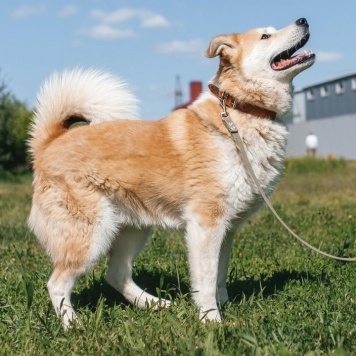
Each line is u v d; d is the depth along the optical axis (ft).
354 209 36.63
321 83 168.25
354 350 13.25
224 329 14.30
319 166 97.71
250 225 30.45
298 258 22.36
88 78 17.71
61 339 14.29
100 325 15.24
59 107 17.40
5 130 92.89
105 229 16.61
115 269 18.37
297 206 38.78
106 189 16.69
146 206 17.08
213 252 16.34
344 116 157.07
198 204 16.42
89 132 16.87
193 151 16.44
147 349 13.29
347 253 22.72
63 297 16.17
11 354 13.58
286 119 17.52
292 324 14.83
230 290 18.90
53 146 16.79
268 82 16.81
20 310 16.49
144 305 17.29
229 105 16.80
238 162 16.35
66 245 16.33
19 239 27.96
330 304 16.29
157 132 16.92
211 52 17.25
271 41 16.98
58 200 16.42
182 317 15.72
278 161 17.03
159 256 22.90
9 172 91.09
